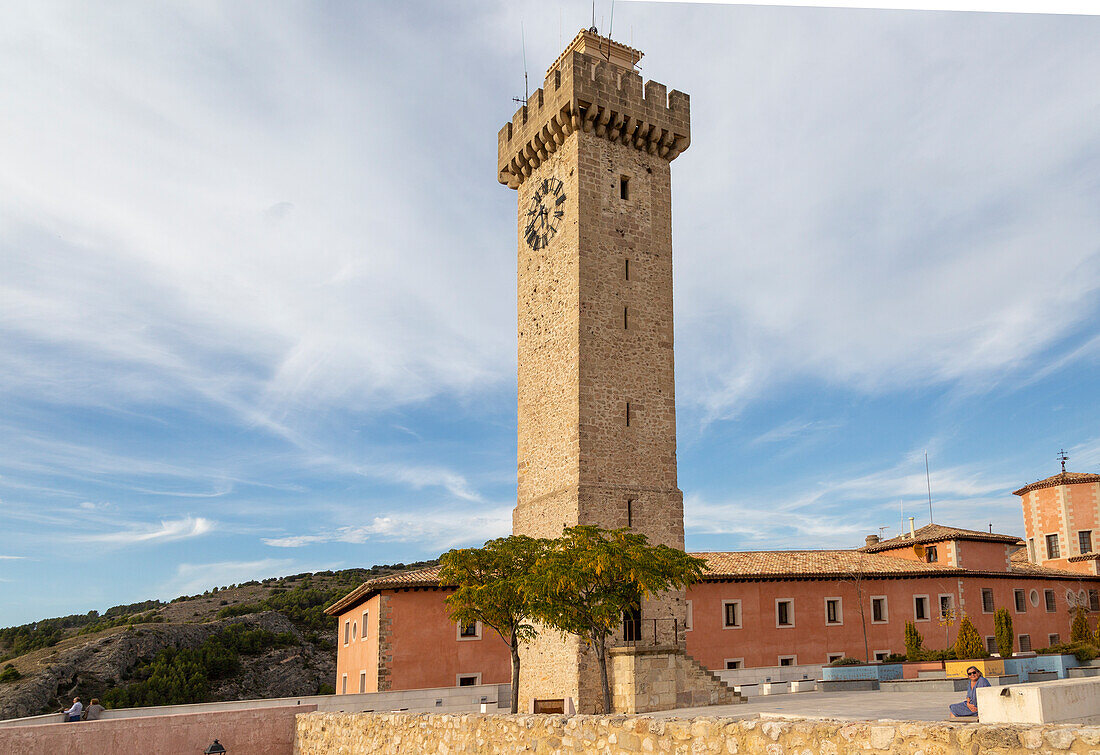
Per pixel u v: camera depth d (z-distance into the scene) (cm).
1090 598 6919
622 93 4281
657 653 3450
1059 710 1172
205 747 2189
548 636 3794
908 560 6172
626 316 4131
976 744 873
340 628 5831
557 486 3972
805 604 5559
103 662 8938
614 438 3959
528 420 4288
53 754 2012
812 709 2777
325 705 3888
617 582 3108
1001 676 3375
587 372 3956
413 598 4634
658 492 4006
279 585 14912
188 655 9212
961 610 5916
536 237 4462
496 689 4353
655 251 4316
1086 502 7256
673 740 1176
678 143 4472
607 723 1282
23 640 11506
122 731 2097
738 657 5281
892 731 945
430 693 4188
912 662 4278
